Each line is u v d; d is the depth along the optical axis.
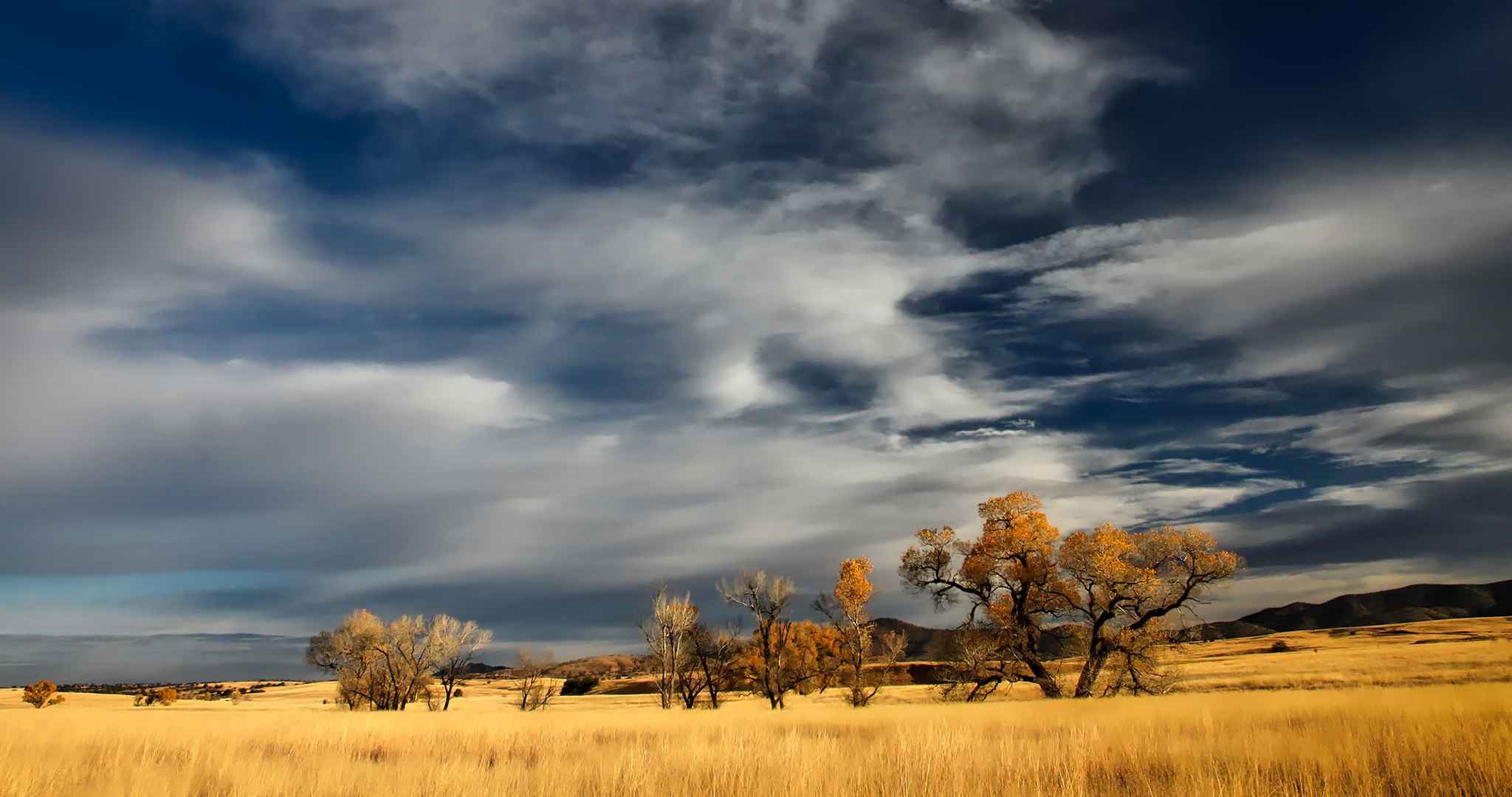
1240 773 9.08
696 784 9.70
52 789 9.95
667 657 50.94
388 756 14.81
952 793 8.86
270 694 132.88
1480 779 8.53
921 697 53.44
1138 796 9.05
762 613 49.91
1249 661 68.06
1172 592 39.78
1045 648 42.50
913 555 46.34
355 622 61.50
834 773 10.26
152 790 9.75
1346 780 8.98
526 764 13.62
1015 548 42.28
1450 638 86.50
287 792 9.70
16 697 115.62
